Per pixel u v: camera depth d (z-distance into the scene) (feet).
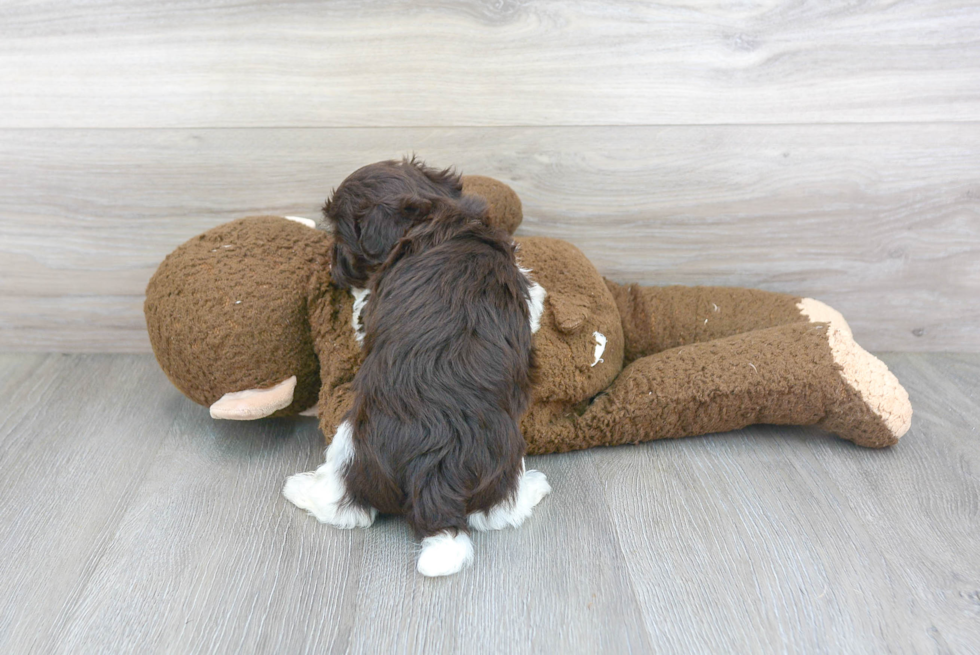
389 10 4.36
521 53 4.50
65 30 4.35
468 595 3.08
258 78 4.51
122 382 4.90
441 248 3.25
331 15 4.37
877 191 4.91
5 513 3.55
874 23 4.47
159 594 3.06
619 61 4.54
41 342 5.24
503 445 3.21
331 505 3.47
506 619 2.95
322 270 3.91
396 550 3.35
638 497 3.75
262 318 3.75
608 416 4.05
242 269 3.81
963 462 4.08
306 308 3.88
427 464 3.12
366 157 4.75
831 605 3.04
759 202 4.96
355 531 3.48
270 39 4.42
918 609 3.03
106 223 4.86
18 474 3.86
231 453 4.11
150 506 3.63
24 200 4.76
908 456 4.14
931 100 4.65
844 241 5.08
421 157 4.76
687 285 5.19
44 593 3.06
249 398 3.82
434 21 4.40
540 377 3.75
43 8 4.29
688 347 4.24
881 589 3.13
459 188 3.84
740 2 4.40
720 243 5.10
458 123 4.68
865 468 4.02
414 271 3.23
